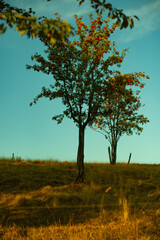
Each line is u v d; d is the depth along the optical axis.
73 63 14.20
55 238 5.55
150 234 5.73
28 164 18.00
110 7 4.50
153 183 13.49
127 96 14.95
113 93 14.64
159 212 7.47
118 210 7.93
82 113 13.93
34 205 8.74
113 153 23.62
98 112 14.43
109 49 14.08
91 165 19.55
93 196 10.02
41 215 7.57
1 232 6.05
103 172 15.89
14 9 7.89
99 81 13.94
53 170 15.97
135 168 18.05
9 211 8.04
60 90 13.86
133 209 8.01
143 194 10.97
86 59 13.62
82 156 13.87
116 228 6.09
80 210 8.02
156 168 18.69
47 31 4.03
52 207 8.41
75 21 14.13
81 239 5.39
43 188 11.87
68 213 7.72
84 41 13.86
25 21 4.27
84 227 6.27
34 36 4.47
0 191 11.18
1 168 15.44
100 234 5.61
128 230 5.91
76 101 14.05
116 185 12.87
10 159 21.14
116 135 23.61
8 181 12.73
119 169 17.20
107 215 7.38
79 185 12.52
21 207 8.48
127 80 13.86
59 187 12.26
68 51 13.81
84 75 13.95
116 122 23.03
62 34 3.96
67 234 5.79
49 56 13.80
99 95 14.14
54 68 13.63
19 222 6.95
